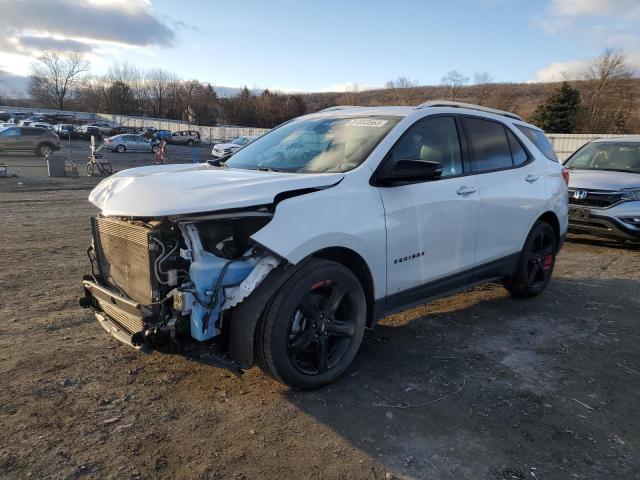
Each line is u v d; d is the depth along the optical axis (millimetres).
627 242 8508
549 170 5512
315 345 3408
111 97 103812
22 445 2809
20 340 4184
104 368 3734
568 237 9570
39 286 5637
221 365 3139
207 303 3008
